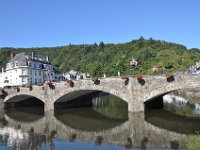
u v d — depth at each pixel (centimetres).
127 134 2931
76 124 3706
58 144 2642
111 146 2478
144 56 13100
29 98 6219
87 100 6209
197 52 15400
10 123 3991
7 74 8669
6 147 2609
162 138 2681
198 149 1939
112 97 8600
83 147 2495
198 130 2967
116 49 16038
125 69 11550
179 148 2305
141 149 2342
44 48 17425
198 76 3538
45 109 5094
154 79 3847
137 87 3969
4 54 13238
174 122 3459
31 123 3934
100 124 3631
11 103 6025
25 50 15862
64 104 5512
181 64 12594
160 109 4544
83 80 4559
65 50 17112
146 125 3334
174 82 3684
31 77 8306
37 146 2603
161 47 15400
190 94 6981
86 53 16550
